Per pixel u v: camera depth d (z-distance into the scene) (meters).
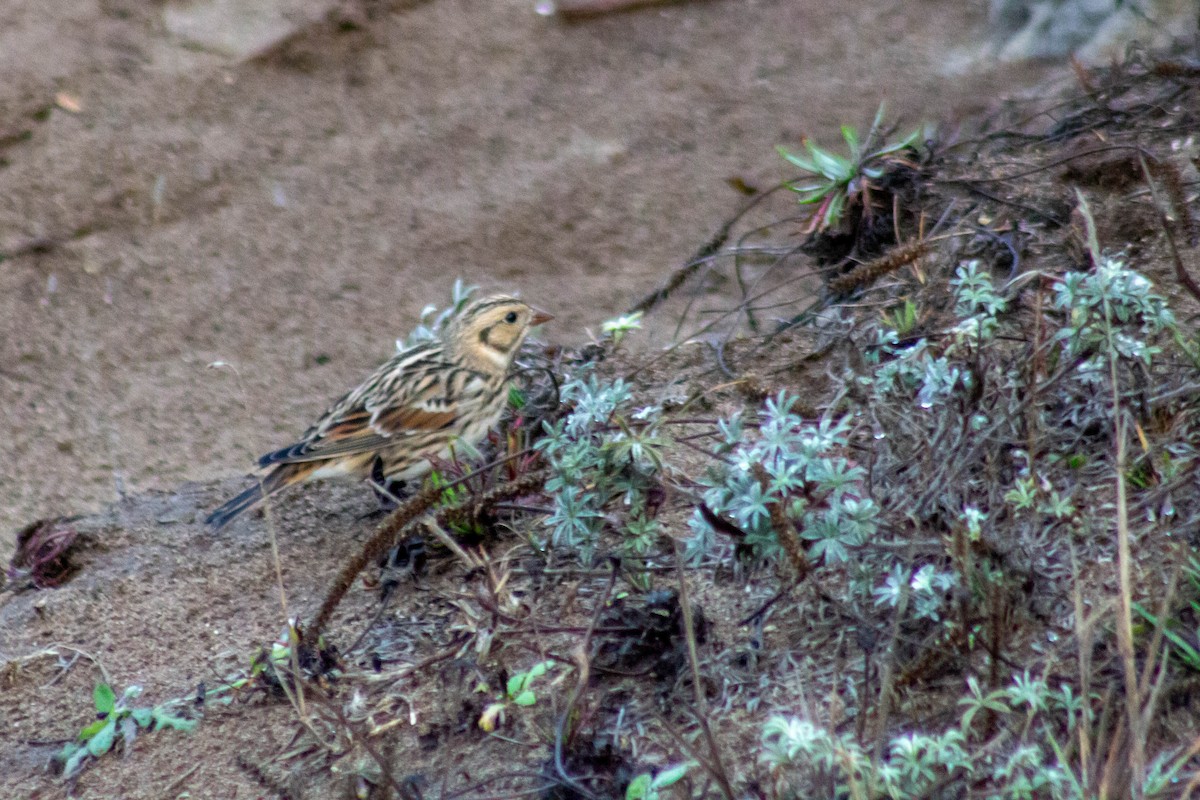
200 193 15.86
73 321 14.04
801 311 12.33
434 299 13.96
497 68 17.81
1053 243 11.11
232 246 15.03
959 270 8.73
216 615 9.21
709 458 9.65
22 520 11.12
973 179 12.12
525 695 7.45
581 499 7.88
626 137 16.31
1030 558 7.15
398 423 10.34
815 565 7.56
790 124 16.06
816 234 12.46
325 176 16.06
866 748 6.54
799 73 17.16
